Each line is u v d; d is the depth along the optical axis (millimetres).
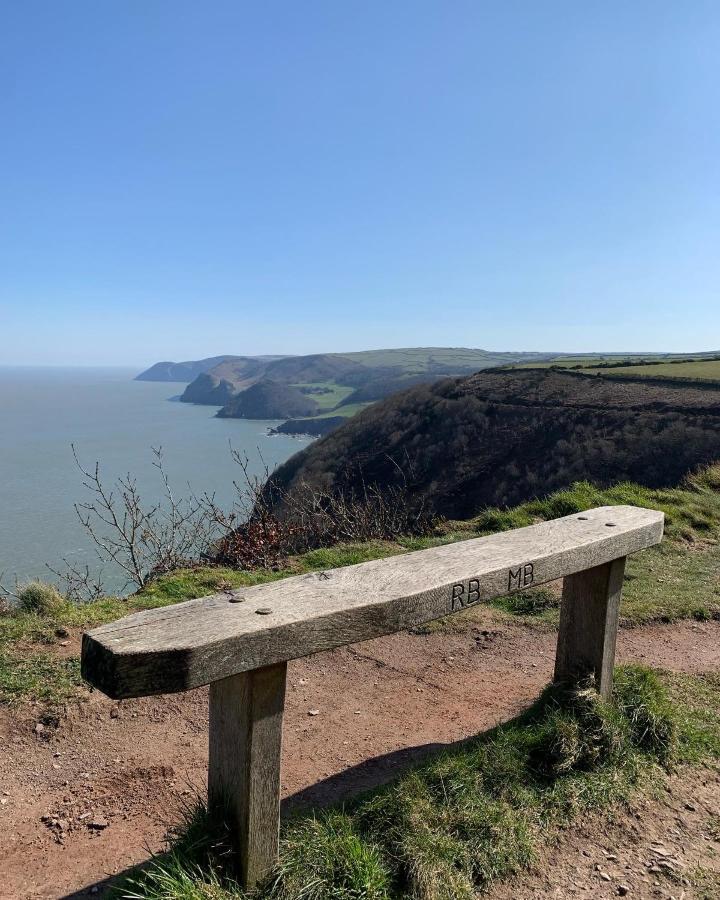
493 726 3232
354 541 6828
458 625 4668
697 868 2340
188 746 3092
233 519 6840
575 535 2996
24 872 2260
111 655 1563
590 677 3045
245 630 1758
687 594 5332
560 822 2496
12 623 4012
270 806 1955
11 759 2898
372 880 2016
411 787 2480
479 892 2166
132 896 1889
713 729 3209
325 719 3385
